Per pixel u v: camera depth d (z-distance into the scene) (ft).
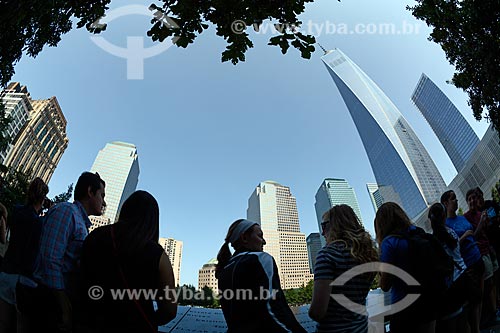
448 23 21.07
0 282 7.75
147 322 5.24
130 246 5.47
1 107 48.29
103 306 5.16
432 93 442.09
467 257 11.20
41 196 9.26
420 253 7.76
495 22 17.95
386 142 476.13
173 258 265.13
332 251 7.39
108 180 377.71
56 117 316.19
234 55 12.94
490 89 20.12
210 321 14.99
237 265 6.80
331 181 588.09
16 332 7.88
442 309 8.71
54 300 6.76
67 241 7.12
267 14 12.28
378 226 9.14
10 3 9.39
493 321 12.89
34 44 11.55
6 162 236.63
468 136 367.25
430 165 467.11
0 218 10.09
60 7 11.68
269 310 6.17
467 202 14.62
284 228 500.33
